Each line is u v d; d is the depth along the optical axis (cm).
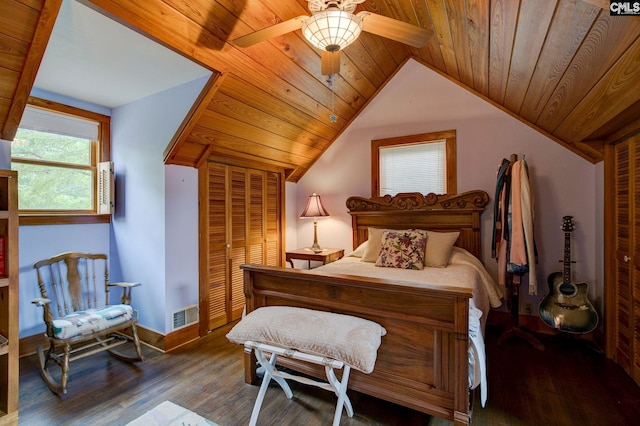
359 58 291
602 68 146
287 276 198
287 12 206
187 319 280
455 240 291
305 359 153
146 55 209
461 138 324
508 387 205
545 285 291
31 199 262
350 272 255
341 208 394
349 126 384
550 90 204
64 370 204
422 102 342
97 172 300
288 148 359
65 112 275
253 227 358
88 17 171
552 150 289
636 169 207
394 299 169
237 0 184
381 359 175
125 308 241
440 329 157
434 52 289
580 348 260
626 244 221
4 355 171
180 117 252
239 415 179
